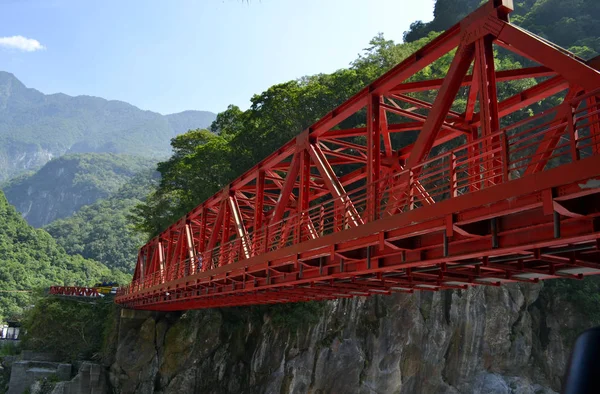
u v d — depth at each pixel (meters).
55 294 67.12
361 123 62.62
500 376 60.53
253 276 25.64
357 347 52.28
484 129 14.96
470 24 16.22
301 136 24.31
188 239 39.00
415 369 56.09
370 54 73.12
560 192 10.52
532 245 12.21
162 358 50.31
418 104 21.81
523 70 18.30
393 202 17.39
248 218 43.97
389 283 23.47
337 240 18.55
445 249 14.36
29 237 158.12
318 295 28.83
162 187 69.12
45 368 53.38
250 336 51.12
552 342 64.12
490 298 60.56
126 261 190.25
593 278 66.44
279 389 48.34
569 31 93.06
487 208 12.38
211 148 63.62
